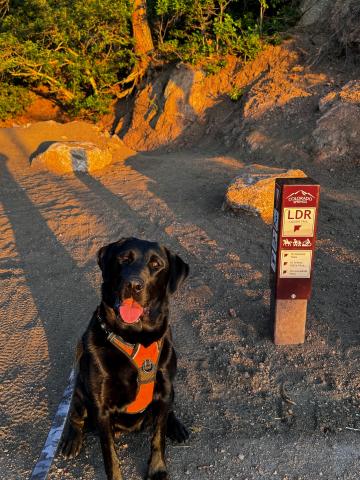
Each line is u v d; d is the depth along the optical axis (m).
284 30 5.25
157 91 5.70
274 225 1.67
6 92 6.59
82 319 1.94
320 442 1.35
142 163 4.16
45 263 2.40
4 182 3.66
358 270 2.20
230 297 2.03
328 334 1.78
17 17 6.16
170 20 5.82
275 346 1.73
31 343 1.79
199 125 5.18
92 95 6.22
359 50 4.48
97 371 1.18
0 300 2.07
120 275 1.18
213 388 1.55
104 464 1.21
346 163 3.54
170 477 1.25
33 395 1.53
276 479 1.25
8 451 1.33
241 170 3.38
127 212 2.98
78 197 3.28
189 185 3.43
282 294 1.67
